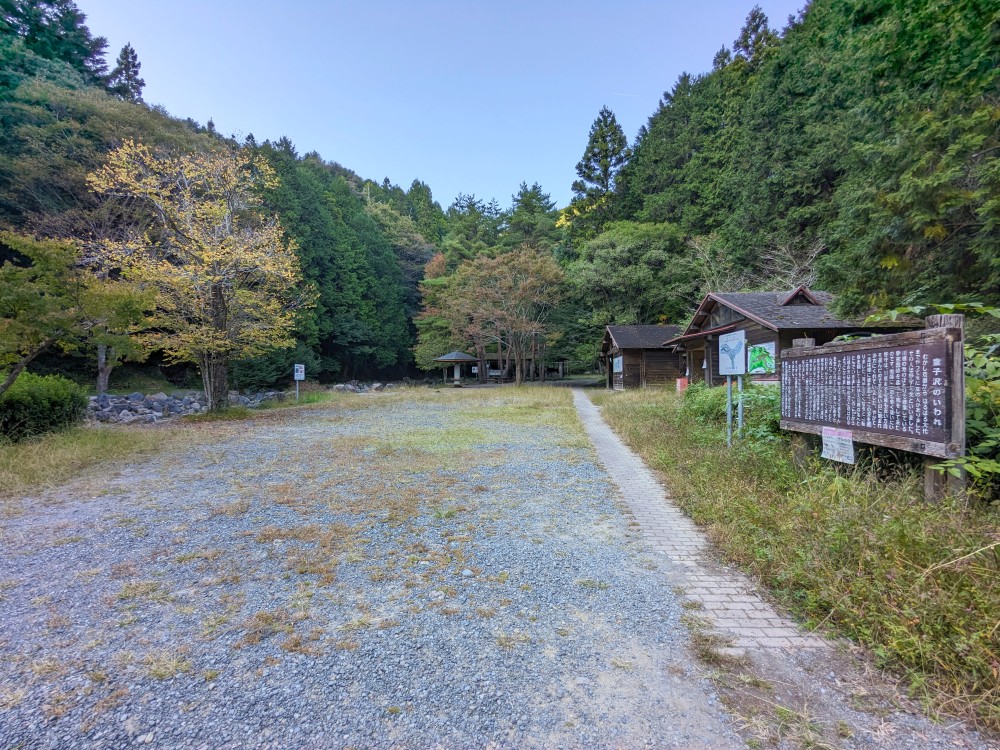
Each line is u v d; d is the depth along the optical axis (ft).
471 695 6.66
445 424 35.27
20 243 24.73
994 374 11.59
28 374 29.55
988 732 5.87
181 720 6.19
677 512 14.92
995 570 7.61
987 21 17.72
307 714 6.29
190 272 38.37
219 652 7.68
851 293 25.14
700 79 116.67
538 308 91.97
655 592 9.73
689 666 7.31
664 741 5.82
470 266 95.81
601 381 103.96
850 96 50.47
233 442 27.58
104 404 52.47
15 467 19.39
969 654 6.50
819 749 5.64
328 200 117.29
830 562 9.14
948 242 21.12
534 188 149.69
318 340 96.99
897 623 7.36
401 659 7.50
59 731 5.99
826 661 7.39
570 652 7.68
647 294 85.81
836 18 27.55
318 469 20.62
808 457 15.37
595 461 22.15
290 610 9.01
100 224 55.93
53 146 58.03
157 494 16.96
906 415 11.34
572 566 11.00
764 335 38.34
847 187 27.84
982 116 18.06
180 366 80.43
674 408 33.71
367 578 10.37
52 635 8.18
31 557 11.50
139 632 8.28
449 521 14.06
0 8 75.61
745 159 74.69
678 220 96.89
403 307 131.75
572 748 5.72
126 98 89.92
